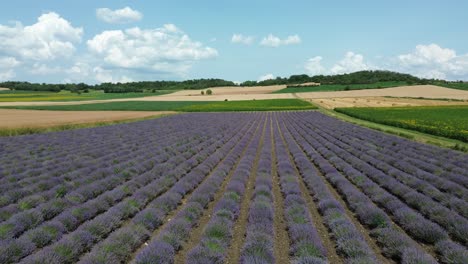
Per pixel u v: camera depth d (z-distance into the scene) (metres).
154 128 42.78
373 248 9.01
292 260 7.99
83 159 21.20
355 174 16.39
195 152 24.20
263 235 8.98
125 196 13.71
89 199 13.24
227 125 47.06
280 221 11.00
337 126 43.88
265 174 16.48
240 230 10.26
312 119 57.41
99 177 16.33
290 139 31.66
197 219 11.02
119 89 185.62
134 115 72.12
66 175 16.27
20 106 100.56
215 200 13.21
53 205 11.41
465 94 125.75
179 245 8.99
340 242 8.80
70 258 8.11
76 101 124.31
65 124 50.38
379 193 13.22
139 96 151.25
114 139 31.80
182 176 17.34
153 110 89.38
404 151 22.92
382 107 80.38
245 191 14.49
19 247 8.20
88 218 11.11
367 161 20.58
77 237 8.84
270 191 13.27
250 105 101.31
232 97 139.38
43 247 8.91
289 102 109.50
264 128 44.16
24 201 11.91
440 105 85.69
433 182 15.04
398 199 12.52
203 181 16.66
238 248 9.02
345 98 122.62
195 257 7.89
